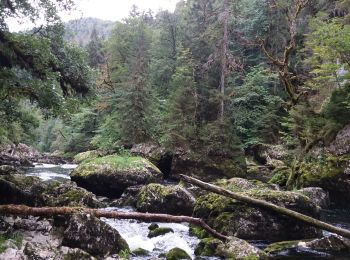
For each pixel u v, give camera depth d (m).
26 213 9.02
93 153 39.34
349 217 14.45
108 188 19.03
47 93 13.62
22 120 20.72
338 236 10.60
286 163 23.75
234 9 38.31
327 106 20.52
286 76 23.08
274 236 10.55
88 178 18.83
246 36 42.81
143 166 20.05
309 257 9.00
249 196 11.21
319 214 11.44
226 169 26.17
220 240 9.59
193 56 39.44
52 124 73.50
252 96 36.56
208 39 39.41
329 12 36.00
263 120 34.62
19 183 12.71
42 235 9.48
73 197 12.94
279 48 40.25
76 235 8.48
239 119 34.84
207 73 34.78
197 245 9.63
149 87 34.72
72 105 15.33
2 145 41.41
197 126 28.36
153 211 13.44
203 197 12.25
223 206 11.20
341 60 22.09
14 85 13.34
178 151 26.92
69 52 15.22
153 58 50.69
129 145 32.84
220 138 27.05
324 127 20.25
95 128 48.12
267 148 31.42
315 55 24.62
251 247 8.88
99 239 8.62
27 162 38.34
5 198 11.70
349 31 20.33
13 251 7.24
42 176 25.39
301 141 21.84
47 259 7.17
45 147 71.38
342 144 18.94
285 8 31.19
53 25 14.62
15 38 13.02
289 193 11.35
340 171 17.69
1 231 9.20
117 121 34.34
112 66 52.59
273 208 10.45
